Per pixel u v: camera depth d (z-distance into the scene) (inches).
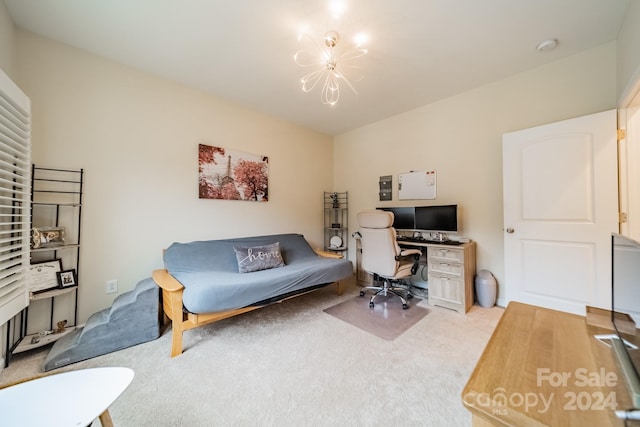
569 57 90.3
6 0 65.0
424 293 128.3
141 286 85.7
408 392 57.7
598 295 81.1
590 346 33.3
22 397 37.0
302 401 55.2
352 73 100.6
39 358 70.9
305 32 77.3
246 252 109.7
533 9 68.8
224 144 121.9
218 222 120.6
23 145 63.4
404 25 74.4
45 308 79.4
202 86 110.4
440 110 124.9
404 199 139.6
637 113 76.9
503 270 107.5
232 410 52.8
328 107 132.3
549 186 90.4
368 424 49.1
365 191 159.0
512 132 99.4
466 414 51.3
